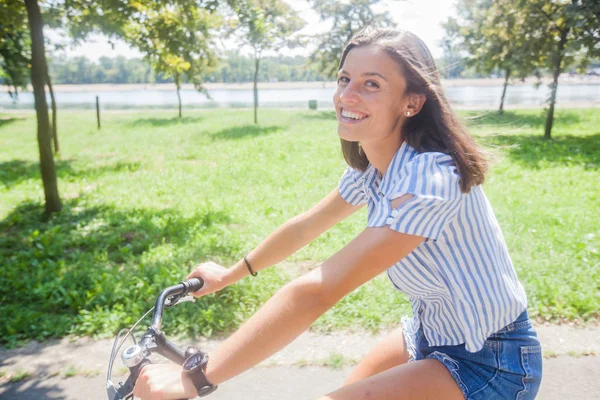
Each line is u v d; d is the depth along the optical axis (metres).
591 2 15.29
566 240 5.96
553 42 17.25
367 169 1.85
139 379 1.47
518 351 1.58
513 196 8.52
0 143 19.20
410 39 1.57
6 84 18.28
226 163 12.89
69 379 3.57
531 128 19.95
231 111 35.34
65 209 8.52
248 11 8.38
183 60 9.58
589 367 3.48
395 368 1.57
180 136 19.73
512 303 1.57
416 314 1.78
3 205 9.12
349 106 1.56
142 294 4.79
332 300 1.36
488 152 1.59
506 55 18.81
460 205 1.47
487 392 1.54
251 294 4.65
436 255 1.52
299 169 11.59
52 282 5.17
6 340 4.13
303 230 1.97
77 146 17.34
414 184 1.40
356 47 1.58
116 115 33.25
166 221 7.60
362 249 1.37
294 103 49.06
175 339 4.13
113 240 6.71
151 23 8.96
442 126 1.53
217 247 6.09
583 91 56.88
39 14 7.94
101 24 9.08
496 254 1.57
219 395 3.27
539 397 3.18
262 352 1.35
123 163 13.24
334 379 3.43
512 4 17.47
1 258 6.22
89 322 4.30
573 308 4.23
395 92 1.54
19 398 3.36
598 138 16.61
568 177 10.10
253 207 8.38
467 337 1.54
